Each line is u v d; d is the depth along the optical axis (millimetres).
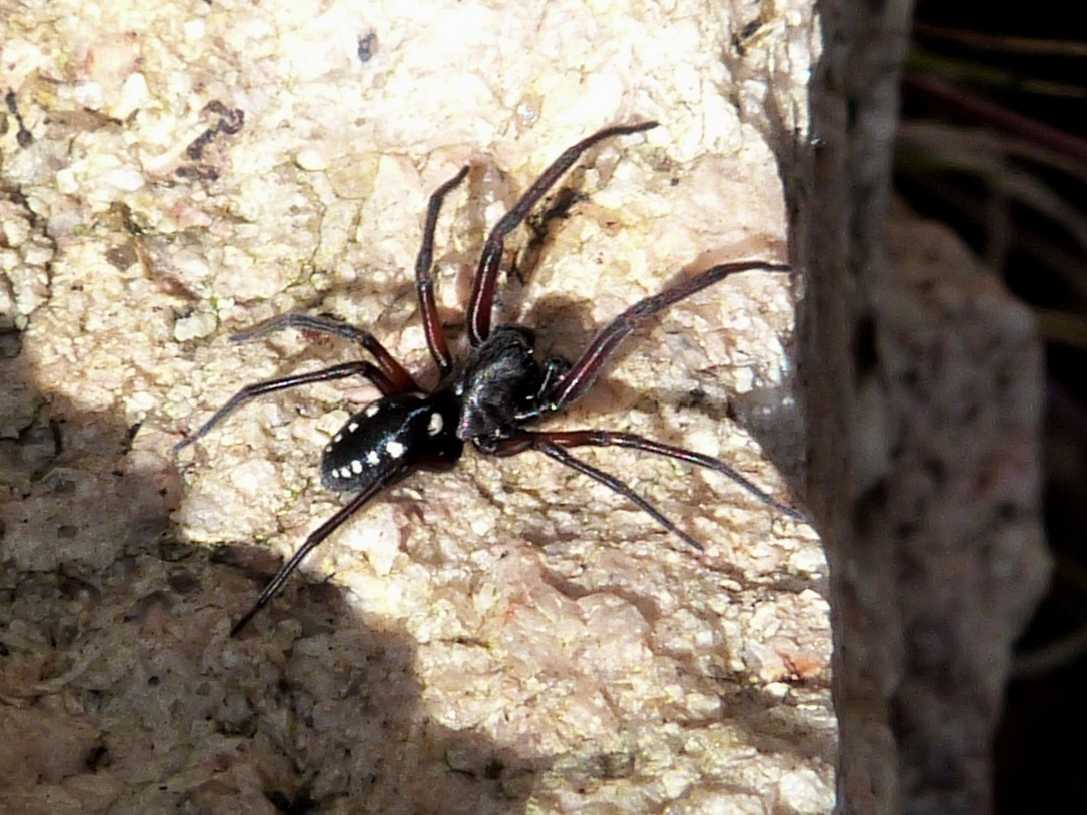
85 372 108
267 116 113
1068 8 152
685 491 108
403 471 106
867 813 108
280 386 106
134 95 113
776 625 103
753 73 115
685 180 113
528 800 98
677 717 100
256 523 106
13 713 98
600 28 112
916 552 139
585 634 102
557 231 114
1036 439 139
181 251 112
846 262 125
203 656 100
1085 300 153
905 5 130
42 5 113
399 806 98
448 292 114
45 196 112
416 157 114
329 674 101
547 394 109
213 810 95
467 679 101
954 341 138
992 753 150
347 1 112
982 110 143
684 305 112
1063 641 150
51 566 103
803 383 113
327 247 113
